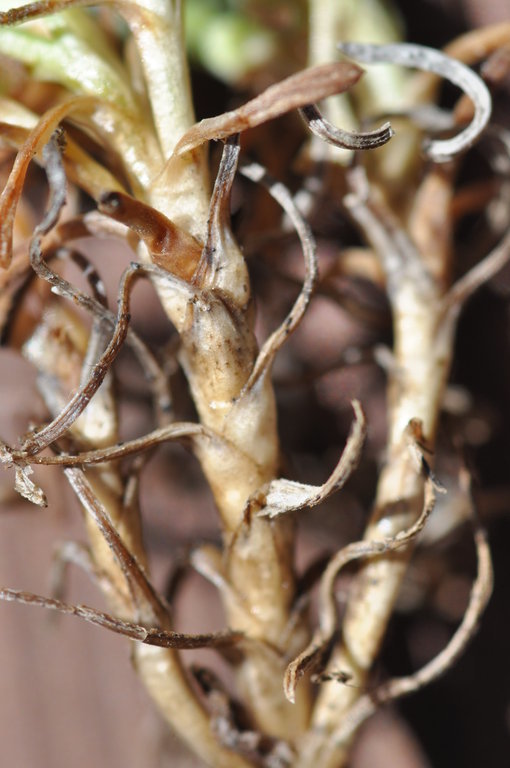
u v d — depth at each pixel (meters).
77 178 0.16
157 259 0.16
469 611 0.17
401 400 0.18
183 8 0.16
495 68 0.17
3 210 0.15
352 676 0.17
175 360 0.18
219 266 0.16
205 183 0.16
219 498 0.16
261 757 0.17
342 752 0.17
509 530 0.20
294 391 0.20
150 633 0.16
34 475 0.19
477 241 0.19
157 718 0.19
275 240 0.18
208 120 0.15
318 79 0.15
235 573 0.16
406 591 0.19
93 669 0.20
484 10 0.20
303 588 0.17
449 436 0.18
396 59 0.17
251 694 0.17
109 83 0.16
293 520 0.16
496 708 0.20
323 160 0.18
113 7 0.16
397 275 0.18
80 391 0.16
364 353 0.18
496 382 0.20
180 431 0.16
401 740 0.20
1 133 0.16
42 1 0.15
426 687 0.20
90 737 0.19
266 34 0.19
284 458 0.16
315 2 0.19
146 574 0.16
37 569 0.19
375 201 0.18
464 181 0.20
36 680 0.19
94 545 0.16
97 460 0.16
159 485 0.20
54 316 0.17
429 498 0.16
